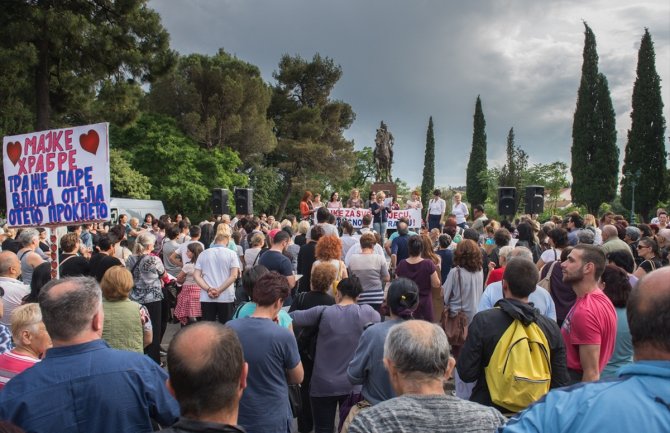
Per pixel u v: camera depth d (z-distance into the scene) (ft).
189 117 114.32
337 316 14.25
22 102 74.02
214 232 34.01
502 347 10.21
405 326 7.75
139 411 8.35
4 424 4.92
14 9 59.52
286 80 148.87
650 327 5.06
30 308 10.75
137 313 14.37
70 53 66.54
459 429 6.88
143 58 67.36
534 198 45.44
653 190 111.65
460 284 18.72
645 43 112.47
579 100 120.88
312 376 14.33
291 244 29.96
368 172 206.18
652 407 4.76
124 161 104.53
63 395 8.01
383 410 7.06
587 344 10.96
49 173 18.58
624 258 16.42
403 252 29.50
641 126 112.47
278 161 150.00
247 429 10.76
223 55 136.46
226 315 22.77
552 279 16.94
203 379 6.26
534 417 5.30
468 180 178.19
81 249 27.66
